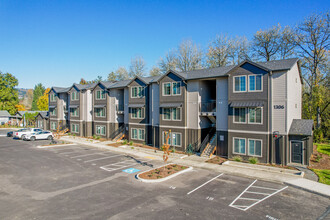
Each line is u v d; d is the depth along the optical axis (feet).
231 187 50.55
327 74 123.75
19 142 119.34
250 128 72.90
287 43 136.98
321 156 78.64
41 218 35.53
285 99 67.46
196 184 52.54
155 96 102.63
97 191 47.65
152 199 43.39
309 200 43.50
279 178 56.18
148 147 100.78
